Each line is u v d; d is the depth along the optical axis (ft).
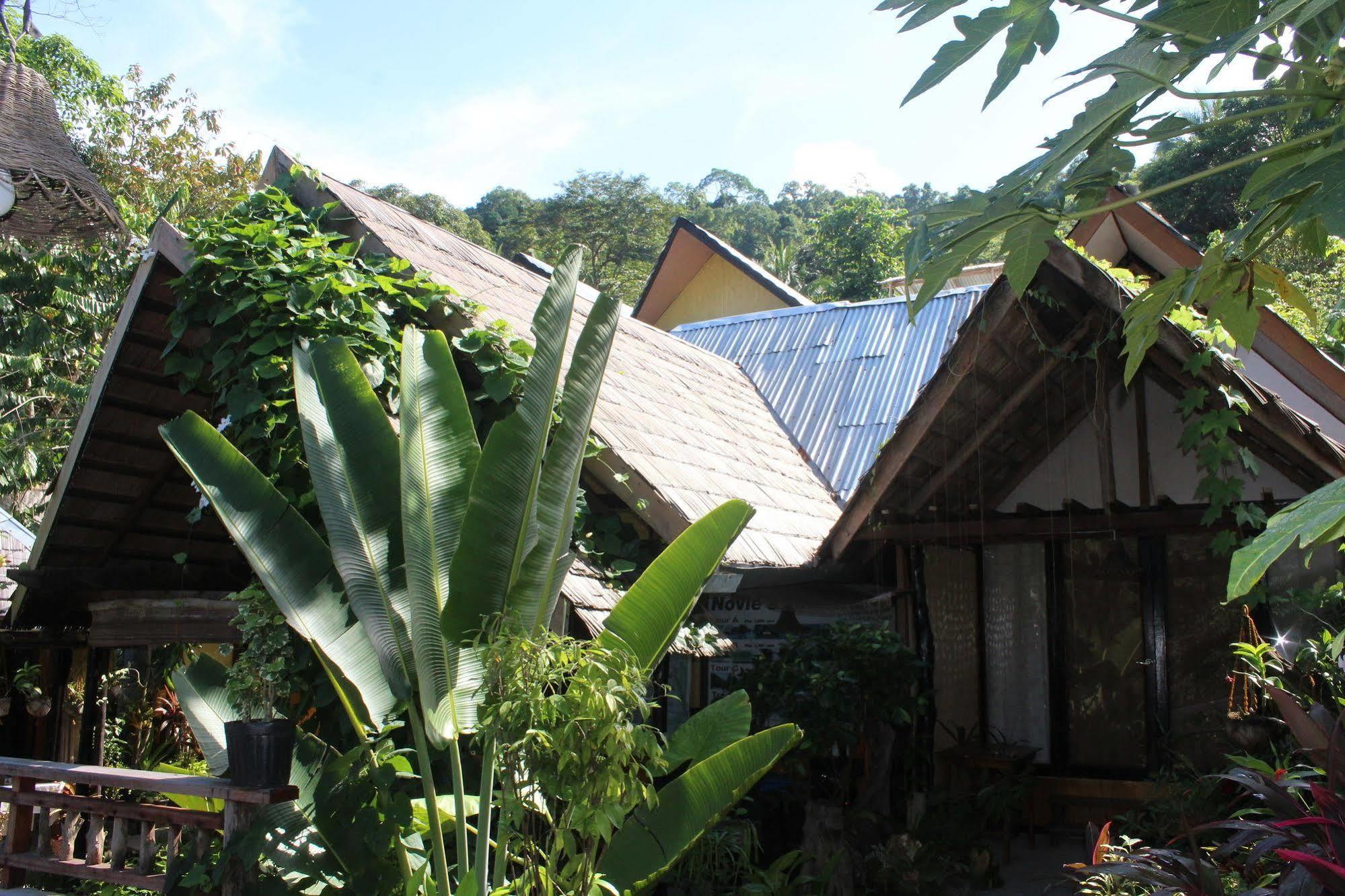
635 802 14.11
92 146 69.46
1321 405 25.54
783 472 30.76
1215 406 22.62
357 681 16.70
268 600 18.42
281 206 22.54
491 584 15.48
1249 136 71.46
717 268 70.54
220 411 24.56
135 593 25.04
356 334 20.54
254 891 15.98
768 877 19.44
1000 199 8.56
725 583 21.79
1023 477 28.73
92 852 18.35
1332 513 6.70
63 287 49.08
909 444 23.36
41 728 33.45
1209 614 26.43
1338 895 11.88
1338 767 14.52
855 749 24.31
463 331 21.88
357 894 15.81
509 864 18.07
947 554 29.32
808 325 43.70
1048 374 25.00
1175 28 7.97
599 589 20.49
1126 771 27.12
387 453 17.63
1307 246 10.05
